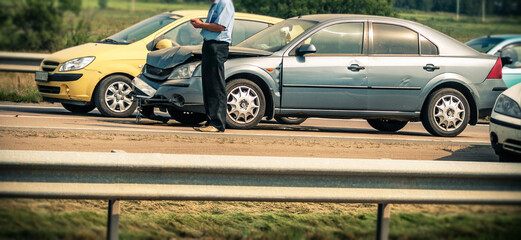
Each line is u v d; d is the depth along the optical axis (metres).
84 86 30.97
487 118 42.59
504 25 133.75
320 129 30.80
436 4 125.25
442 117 28.23
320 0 59.56
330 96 27.09
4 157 11.49
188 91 26.06
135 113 34.66
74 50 32.53
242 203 19.05
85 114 33.19
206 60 24.23
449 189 13.24
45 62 32.53
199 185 12.39
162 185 12.27
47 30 95.62
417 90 27.89
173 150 21.83
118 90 31.48
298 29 28.44
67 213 15.66
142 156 12.12
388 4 62.81
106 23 109.81
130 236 14.95
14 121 27.12
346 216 18.06
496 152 21.31
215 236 15.77
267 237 15.74
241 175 12.51
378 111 27.67
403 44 28.31
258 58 26.61
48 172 11.82
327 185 12.83
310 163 12.57
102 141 22.92
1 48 88.94
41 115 30.92
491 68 28.97
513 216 16.11
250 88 26.44
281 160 12.52
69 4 108.69
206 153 21.56
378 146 25.28
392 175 12.88
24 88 42.94
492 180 13.35
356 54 27.64
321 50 27.45
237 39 32.31
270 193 12.60
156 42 32.47
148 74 27.89
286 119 32.53
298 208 18.86
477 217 16.14
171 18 33.91
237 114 26.44
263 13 60.75
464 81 28.44
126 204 17.97
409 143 26.39
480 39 44.53
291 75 26.73
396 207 17.19
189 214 17.61
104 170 11.98
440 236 15.30
